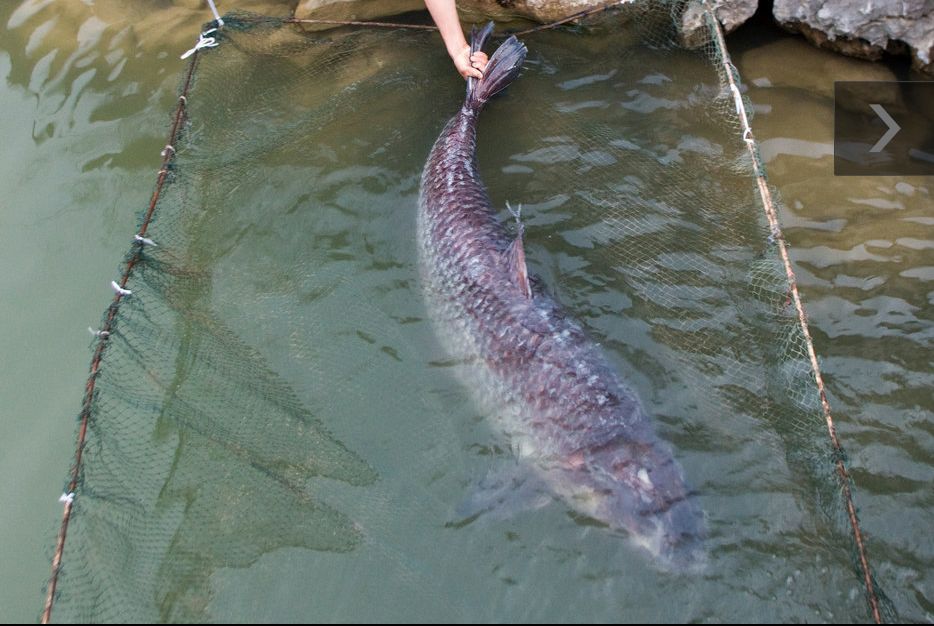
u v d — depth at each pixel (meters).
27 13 6.75
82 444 3.66
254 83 5.82
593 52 5.92
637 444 3.56
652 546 3.32
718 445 3.69
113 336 4.18
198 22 6.53
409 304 4.41
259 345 4.27
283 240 4.79
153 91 5.95
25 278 4.84
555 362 3.79
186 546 3.44
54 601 3.24
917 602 3.21
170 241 4.75
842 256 4.54
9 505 3.88
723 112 5.33
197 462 3.75
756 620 3.14
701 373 3.99
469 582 3.32
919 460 3.65
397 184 5.08
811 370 3.88
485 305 4.05
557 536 3.43
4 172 5.47
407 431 3.86
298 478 3.68
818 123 5.35
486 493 3.61
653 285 4.40
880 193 4.87
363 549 3.42
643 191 4.92
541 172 5.10
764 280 4.33
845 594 3.19
